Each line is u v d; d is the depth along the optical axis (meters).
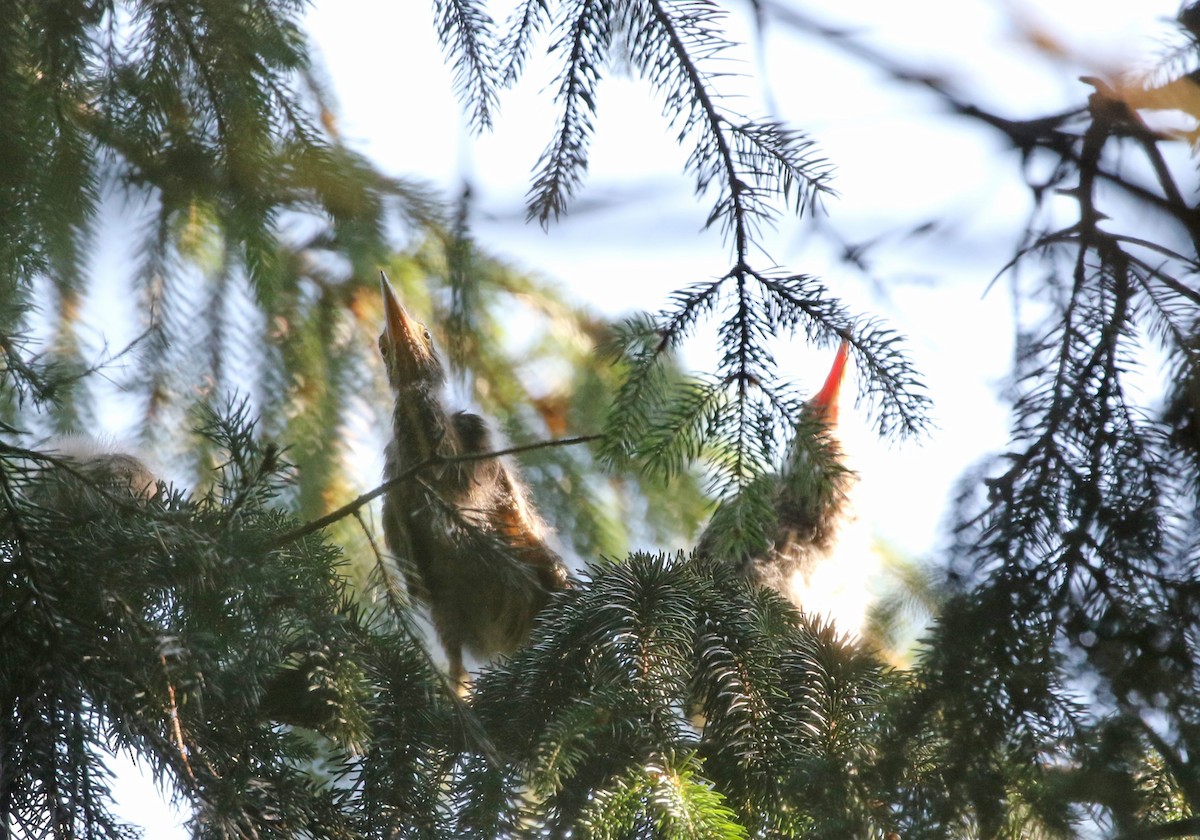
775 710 6.49
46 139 6.67
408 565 7.24
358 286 10.40
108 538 5.53
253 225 7.66
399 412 9.49
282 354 9.84
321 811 5.79
